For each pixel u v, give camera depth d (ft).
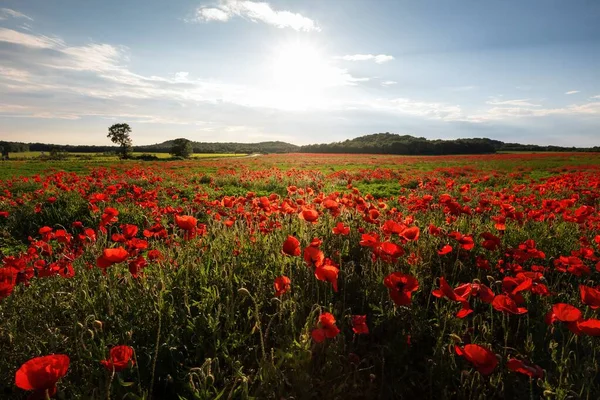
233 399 7.14
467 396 7.59
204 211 22.80
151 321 9.36
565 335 9.27
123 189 43.45
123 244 11.60
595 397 7.20
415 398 8.01
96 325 7.12
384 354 8.66
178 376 7.85
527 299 10.81
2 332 8.77
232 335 8.60
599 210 26.55
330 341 8.25
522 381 7.91
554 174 80.18
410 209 21.44
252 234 15.30
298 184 55.72
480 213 20.71
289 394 7.20
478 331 9.55
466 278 13.07
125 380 7.60
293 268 12.50
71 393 7.06
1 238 25.53
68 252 14.06
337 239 15.24
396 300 7.67
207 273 11.42
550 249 15.92
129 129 294.25
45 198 36.55
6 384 7.62
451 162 150.20
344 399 7.54
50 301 10.52
